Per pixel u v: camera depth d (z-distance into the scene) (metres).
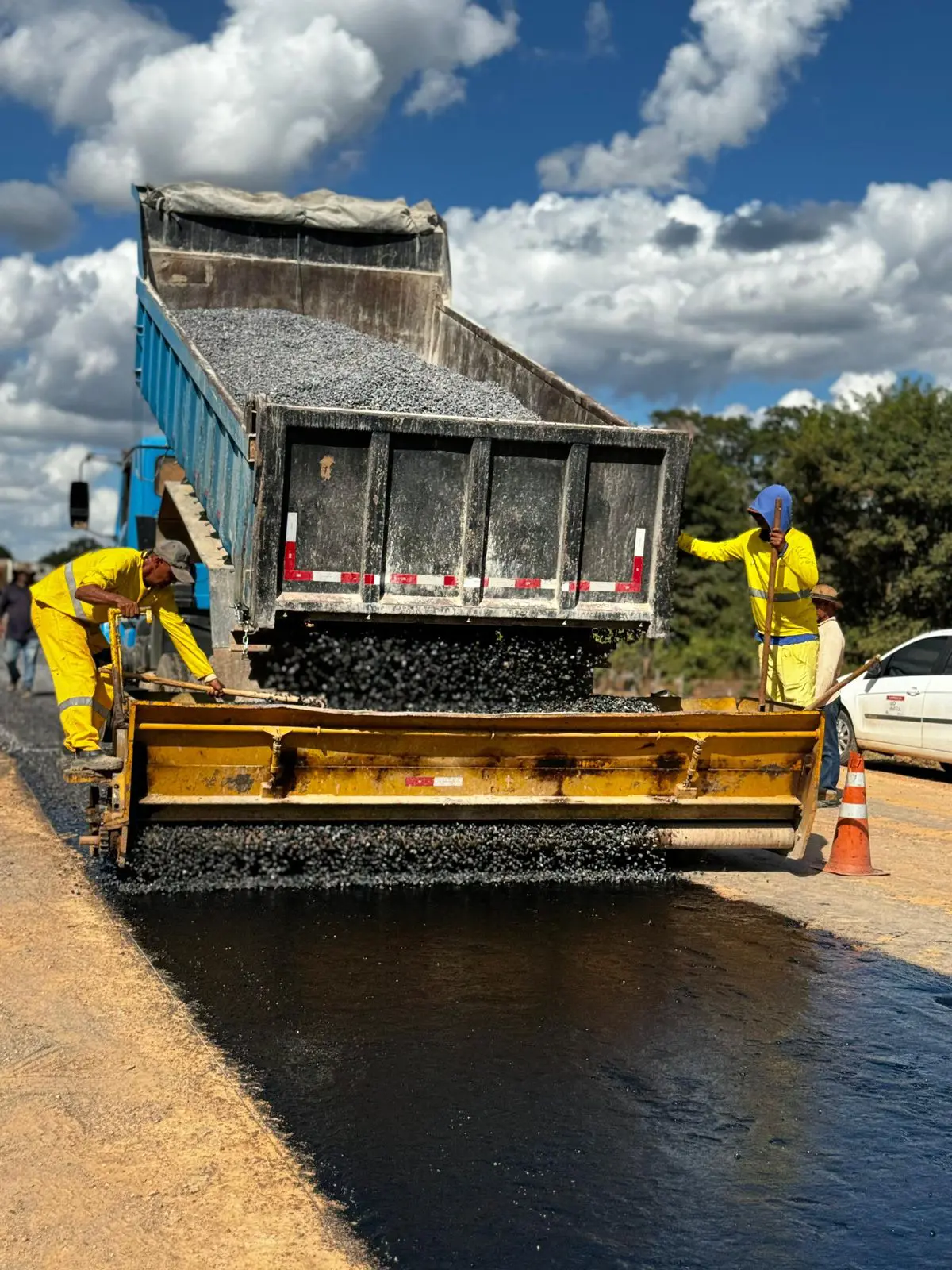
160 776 5.86
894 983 5.12
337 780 6.04
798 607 8.12
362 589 6.68
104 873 6.57
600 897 6.50
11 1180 3.25
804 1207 3.23
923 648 12.27
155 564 6.84
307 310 11.40
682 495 7.02
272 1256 2.92
